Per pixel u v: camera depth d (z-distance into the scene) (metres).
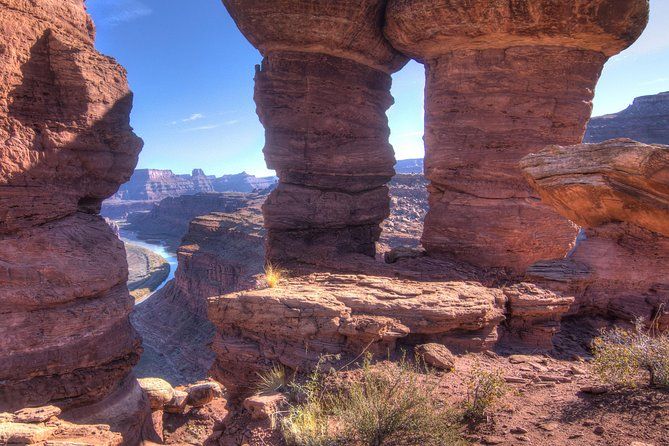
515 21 12.02
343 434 5.75
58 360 13.64
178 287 105.00
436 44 13.61
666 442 4.76
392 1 13.84
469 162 13.90
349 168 16.53
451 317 8.73
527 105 13.27
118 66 17.19
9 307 12.98
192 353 75.88
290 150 15.98
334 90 15.92
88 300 14.80
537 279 11.02
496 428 5.80
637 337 6.98
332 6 14.01
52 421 11.08
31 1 14.16
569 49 12.86
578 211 6.07
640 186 4.98
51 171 14.63
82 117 15.48
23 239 13.74
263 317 9.02
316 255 15.72
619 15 11.72
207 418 18.92
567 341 9.99
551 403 6.45
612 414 5.68
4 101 13.56
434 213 14.78
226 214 145.00
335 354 8.28
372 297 9.15
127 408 15.66
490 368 8.20
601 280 10.91
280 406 7.16
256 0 14.21
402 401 5.91
